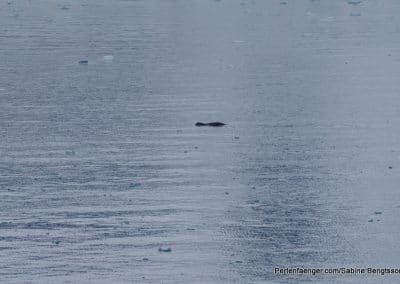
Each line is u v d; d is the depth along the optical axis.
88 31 108.94
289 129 61.31
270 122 63.22
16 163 53.53
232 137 59.25
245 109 67.06
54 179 50.50
